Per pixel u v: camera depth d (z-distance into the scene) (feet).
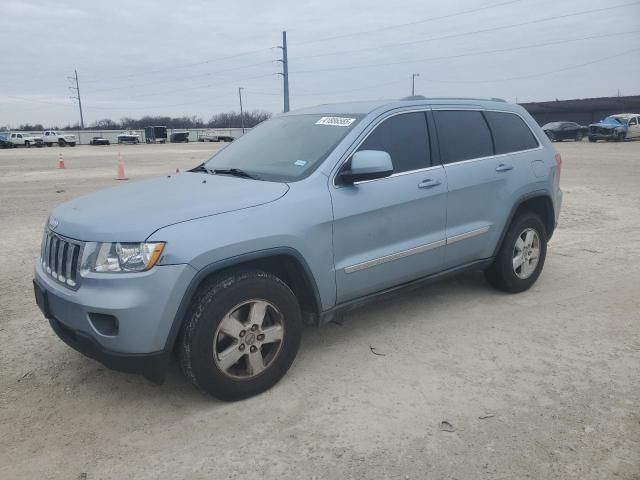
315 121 14.48
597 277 19.26
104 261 10.03
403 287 14.20
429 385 11.76
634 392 11.33
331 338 14.32
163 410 11.00
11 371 12.73
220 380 10.78
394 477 8.87
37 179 56.59
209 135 269.85
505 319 15.39
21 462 9.42
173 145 200.64
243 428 10.30
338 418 10.57
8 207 36.14
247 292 10.85
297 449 9.63
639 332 14.35
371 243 13.03
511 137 17.11
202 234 10.30
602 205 35.04
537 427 10.13
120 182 53.21
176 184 12.99
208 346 10.48
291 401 11.21
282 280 12.46
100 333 10.07
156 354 10.11
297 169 12.76
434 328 14.84
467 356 13.12
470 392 11.43
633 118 120.26
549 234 18.58
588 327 14.74
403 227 13.64
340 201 12.32
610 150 92.94
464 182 14.99
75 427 10.46
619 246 23.95
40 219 31.37
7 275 20.07
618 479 8.75
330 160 12.59
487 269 17.21
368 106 14.28
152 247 9.89
